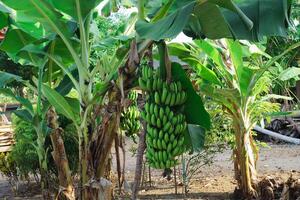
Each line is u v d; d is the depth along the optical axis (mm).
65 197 4762
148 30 3021
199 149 3879
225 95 6320
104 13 5355
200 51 6289
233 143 7105
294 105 14055
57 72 4980
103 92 3744
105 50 5262
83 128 3877
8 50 4613
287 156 11141
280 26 3088
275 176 7973
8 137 8031
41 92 4645
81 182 3861
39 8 3727
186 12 2883
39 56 4453
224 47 6516
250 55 6734
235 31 3178
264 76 6605
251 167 6734
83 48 3895
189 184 8000
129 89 3611
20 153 7520
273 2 3170
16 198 7469
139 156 3244
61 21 3838
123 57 3773
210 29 3100
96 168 3812
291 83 13750
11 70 7625
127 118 4805
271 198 6465
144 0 3451
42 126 4746
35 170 7680
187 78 3354
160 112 3146
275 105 6883
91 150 3824
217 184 7941
